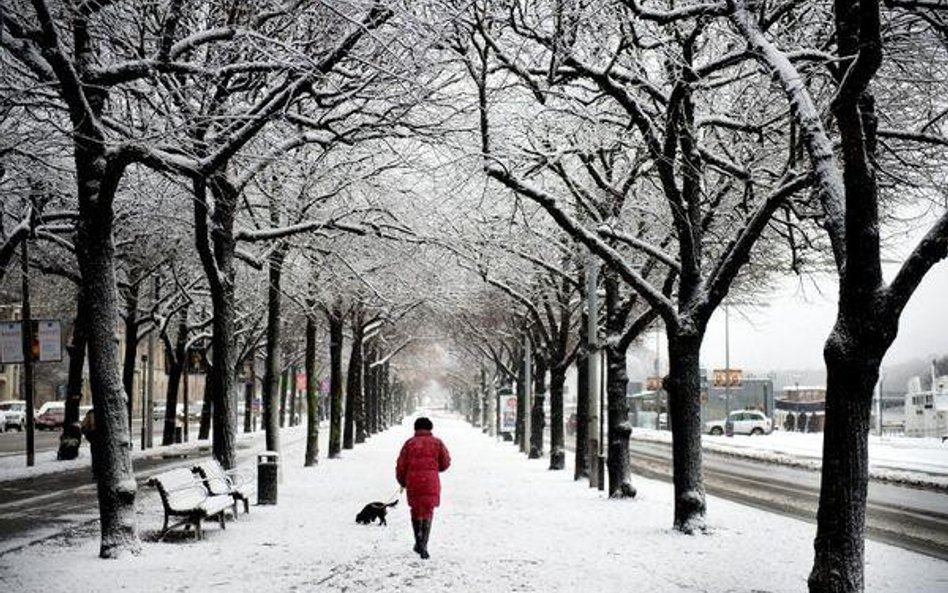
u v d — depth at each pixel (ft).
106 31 38.11
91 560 35.45
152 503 56.49
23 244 77.71
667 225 58.90
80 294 92.79
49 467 83.56
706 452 135.13
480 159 48.08
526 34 41.39
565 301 86.48
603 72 42.37
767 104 46.60
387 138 53.57
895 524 52.90
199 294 102.42
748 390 240.94
